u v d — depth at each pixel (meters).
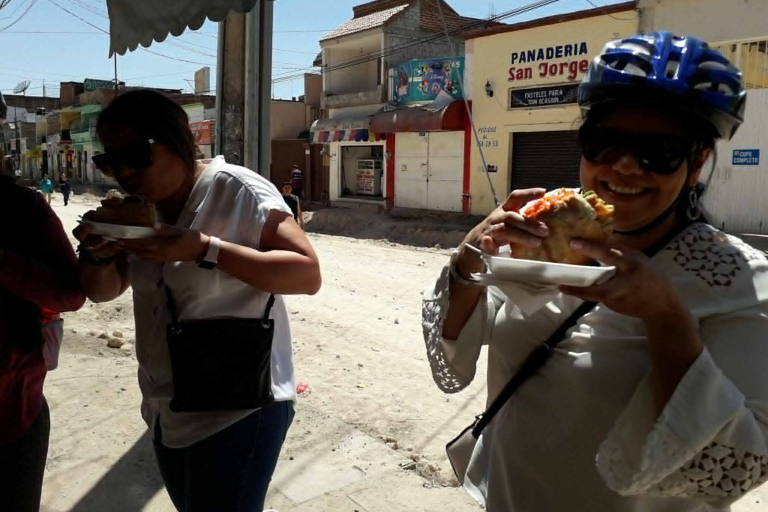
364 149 24.08
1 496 2.05
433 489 3.50
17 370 2.02
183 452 2.13
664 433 1.13
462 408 4.89
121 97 1.95
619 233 1.37
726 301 1.22
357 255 14.03
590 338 1.38
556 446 1.41
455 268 1.53
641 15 14.59
